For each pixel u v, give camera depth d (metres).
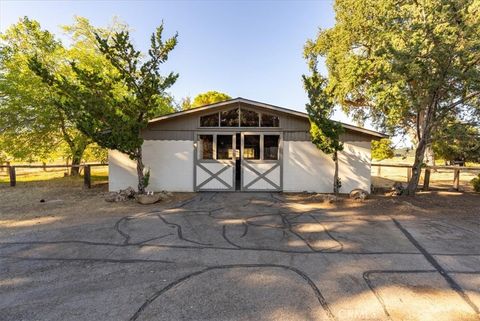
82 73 6.87
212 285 3.00
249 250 4.09
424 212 6.57
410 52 7.08
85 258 3.76
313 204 7.48
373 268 3.46
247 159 9.31
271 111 9.19
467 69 7.08
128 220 5.73
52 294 2.81
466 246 4.29
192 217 6.02
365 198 8.09
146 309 2.53
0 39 11.71
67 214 6.23
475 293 2.85
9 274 3.28
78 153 12.34
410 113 9.21
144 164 9.27
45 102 11.03
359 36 13.16
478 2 7.07
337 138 7.87
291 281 3.10
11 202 7.58
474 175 15.43
